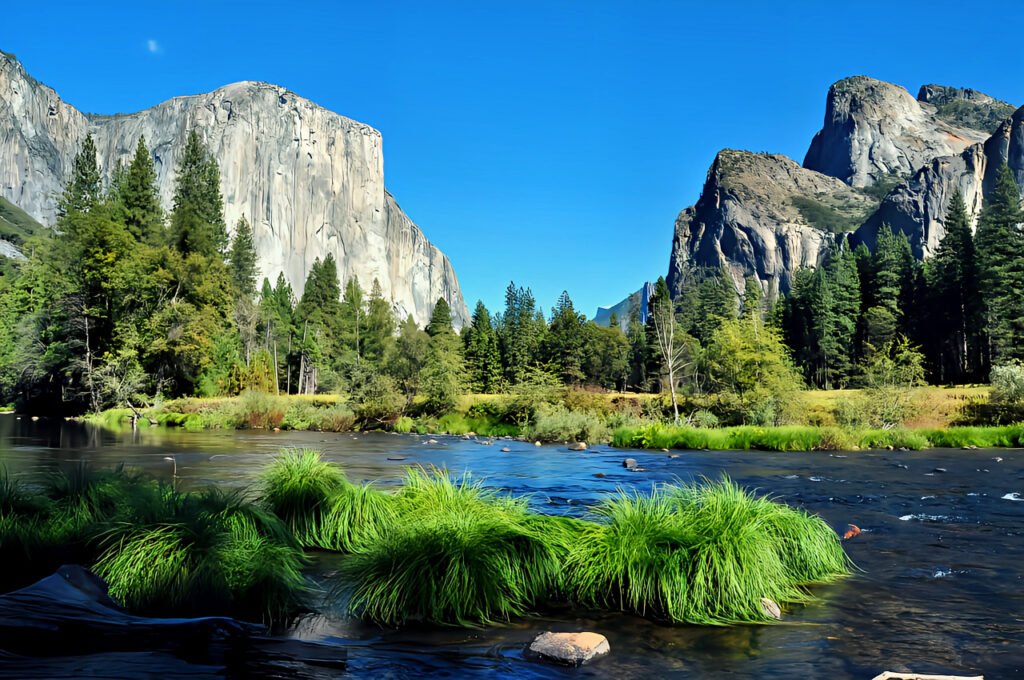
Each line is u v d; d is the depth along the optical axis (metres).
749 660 4.85
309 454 9.41
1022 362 60.94
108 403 52.75
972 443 31.25
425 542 6.25
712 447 29.94
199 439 31.33
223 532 6.49
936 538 9.40
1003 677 4.49
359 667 4.61
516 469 19.56
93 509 7.68
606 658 4.89
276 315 96.88
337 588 6.28
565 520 7.38
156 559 5.84
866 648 5.09
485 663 4.76
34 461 19.11
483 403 46.47
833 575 7.33
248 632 5.07
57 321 55.12
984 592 6.67
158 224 66.69
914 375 43.75
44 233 66.94
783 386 42.12
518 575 6.29
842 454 26.44
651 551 6.21
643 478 17.31
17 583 5.73
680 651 5.04
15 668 3.94
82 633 4.56
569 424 35.59
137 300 56.12
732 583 5.91
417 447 28.55
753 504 7.50
